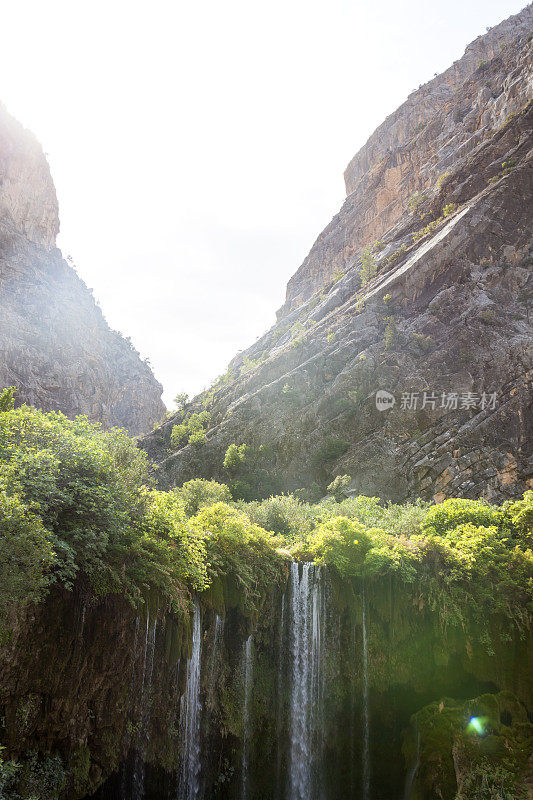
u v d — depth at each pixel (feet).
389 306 242.37
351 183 546.26
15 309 487.20
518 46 384.68
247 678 67.15
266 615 69.97
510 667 66.28
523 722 60.18
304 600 72.43
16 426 53.88
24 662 43.21
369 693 71.15
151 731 55.77
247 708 66.39
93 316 584.81
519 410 177.68
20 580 37.37
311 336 262.26
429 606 70.54
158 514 55.77
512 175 242.37
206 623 62.34
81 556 46.39
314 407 216.95
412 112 487.20
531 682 64.49
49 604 45.42
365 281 287.48
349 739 70.33
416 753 62.90
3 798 40.98
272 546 73.82
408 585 72.23
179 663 55.01
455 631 69.97
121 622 50.52
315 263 485.15
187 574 54.34
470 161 296.10
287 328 356.18
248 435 228.63
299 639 71.31
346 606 73.26
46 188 590.14
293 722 69.05
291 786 67.15
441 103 475.31
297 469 205.67
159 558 52.60
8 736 42.22
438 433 185.47
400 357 212.02
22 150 560.61
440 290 231.71
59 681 46.21
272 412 228.63
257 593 65.62
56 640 45.91
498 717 60.39
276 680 69.56
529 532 79.00
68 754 47.73
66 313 531.09
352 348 229.66
